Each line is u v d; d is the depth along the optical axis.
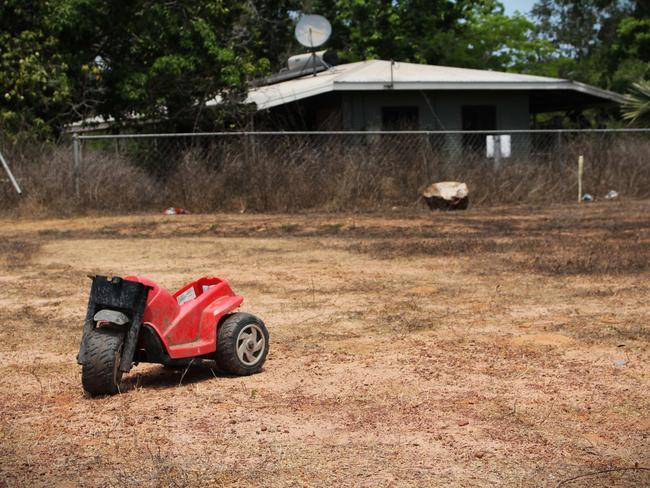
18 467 4.14
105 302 5.46
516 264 10.86
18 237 14.90
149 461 4.18
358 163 20.28
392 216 17.88
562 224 15.72
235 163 19.84
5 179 19.00
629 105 28.42
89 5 21.70
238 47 25.80
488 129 28.36
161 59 22.41
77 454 4.32
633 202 21.16
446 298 8.72
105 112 23.61
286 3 37.12
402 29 42.75
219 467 4.07
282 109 28.20
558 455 4.18
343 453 4.24
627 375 5.66
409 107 27.52
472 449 4.27
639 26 41.53
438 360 6.17
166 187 19.81
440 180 20.69
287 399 5.26
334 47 43.31
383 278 10.09
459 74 28.34
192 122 24.27
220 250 12.89
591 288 9.07
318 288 9.47
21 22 22.05
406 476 3.91
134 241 14.10
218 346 5.82
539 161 22.72
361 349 6.59
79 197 19.00
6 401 5.39
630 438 4.43
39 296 9.25
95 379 5.35
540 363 6.01
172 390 5.56
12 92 20.89
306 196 19.64
